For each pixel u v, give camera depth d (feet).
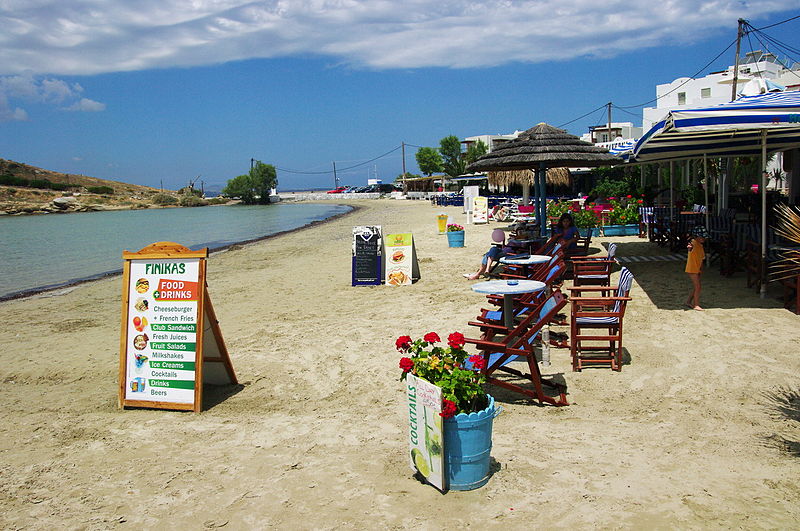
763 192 28.07
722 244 34.09
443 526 11.44
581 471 13.42
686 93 166.09
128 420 18.34
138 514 12.44
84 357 26.71
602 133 193.88
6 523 12.23
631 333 24.64
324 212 192.65
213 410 19.02
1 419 18.92
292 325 30.17
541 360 22.03
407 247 39.99
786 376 18.98
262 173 334.65
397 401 18.94
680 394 18.21
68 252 85.25
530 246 38.78
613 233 58.13
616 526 11.14
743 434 15.16
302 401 19.51
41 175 369.91
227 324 31.55
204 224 147.74
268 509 12.42
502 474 13.42
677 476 13.03
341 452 15.15
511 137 242.78
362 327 28.58
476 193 87.30
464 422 12.46
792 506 11.57
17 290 51.19
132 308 19.62
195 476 14.12
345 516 11.99
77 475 14.42
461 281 39.17
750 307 26.94
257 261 61.87
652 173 96.84
